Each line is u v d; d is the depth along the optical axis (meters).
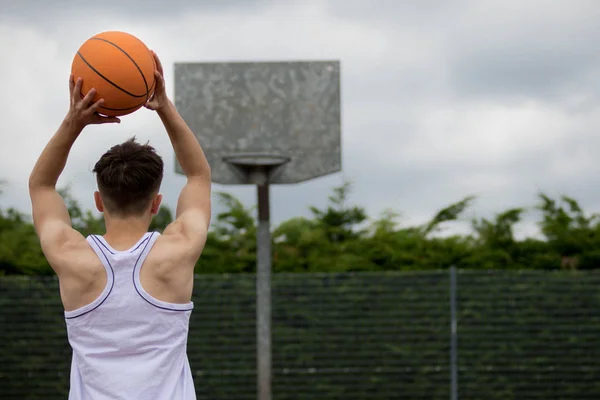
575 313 10.88
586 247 11.77
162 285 2.84
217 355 10.75
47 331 10.66
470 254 11.77
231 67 9.52
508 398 10.80
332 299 10.82
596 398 10.80
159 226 13.59
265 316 9.29
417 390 10.74
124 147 2.97
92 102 2.98
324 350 10.75
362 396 10.72
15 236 11.59
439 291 10.87
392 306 10.82
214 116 9.51
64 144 2.98
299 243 11.97
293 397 10.70
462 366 10.80
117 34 3.07
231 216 12.12
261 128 9.51
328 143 9.51
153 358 2.81
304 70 9.55
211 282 10.86
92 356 2.80
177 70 9.52
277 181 9.48
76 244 2.88
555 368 10.83
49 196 3.02
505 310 10.88
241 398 10.70
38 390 10.59
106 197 2.93
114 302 2.80
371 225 12.50
